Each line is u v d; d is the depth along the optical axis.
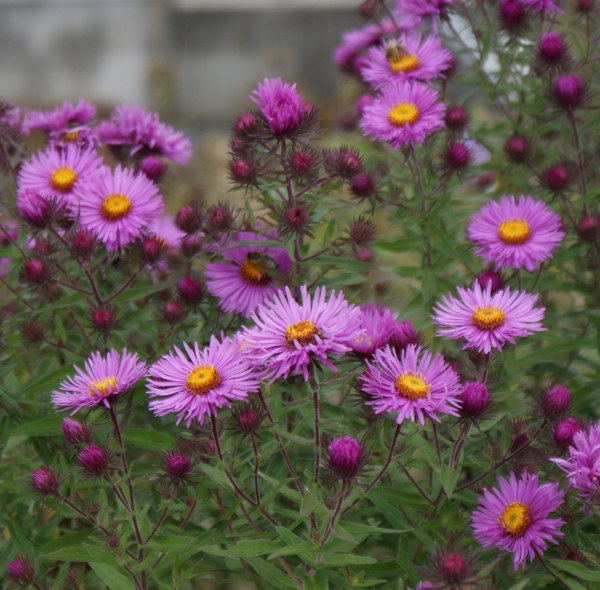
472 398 0.58
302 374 0.57
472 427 0.62
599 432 0.58
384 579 0.64
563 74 0.75
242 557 0.63
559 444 0.59
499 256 0.67
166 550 0.61
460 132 0.75
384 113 0.70
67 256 0.69
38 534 0.69
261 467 0.67
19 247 0.71
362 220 0.69
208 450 0.61
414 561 0.65
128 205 0.69
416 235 0.76
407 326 0.60
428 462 0.62
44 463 0.69
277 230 0.70
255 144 0.67
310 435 0.69
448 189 0.75
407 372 0.58
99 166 0.73
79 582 0.67
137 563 0.62
